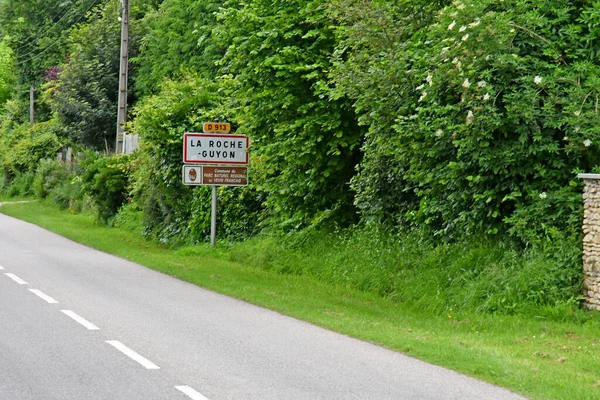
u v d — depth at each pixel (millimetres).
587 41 14023
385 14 17047
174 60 45344
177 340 10664
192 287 16422
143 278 17625
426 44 16375
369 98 16250
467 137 14062
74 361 9297
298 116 20062
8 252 22672
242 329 11648
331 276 18438
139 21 56938
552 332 12039
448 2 17156
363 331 11516
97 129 51750
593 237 12938
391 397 7902
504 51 13781
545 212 14102
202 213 26172
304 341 10797
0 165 64062
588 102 13617
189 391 7996
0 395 7758
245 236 24984
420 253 16953
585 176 13008
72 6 73625
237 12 19953
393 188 19203
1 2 78500
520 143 13977
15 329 11266
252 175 24125
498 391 8188
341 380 8578
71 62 52844
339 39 19016
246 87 20422
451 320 13406
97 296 14656
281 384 8352
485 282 14102
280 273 20031
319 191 21484
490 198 14719
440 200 16828
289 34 19266
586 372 9367
